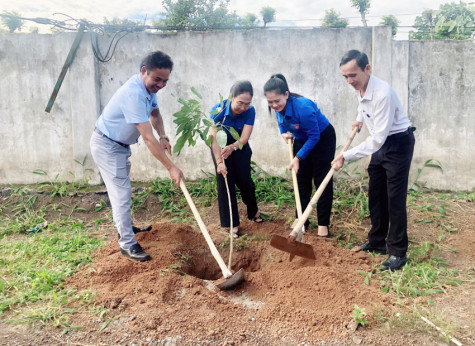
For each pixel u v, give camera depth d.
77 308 2.90
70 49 5.63
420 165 5.85
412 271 3.44
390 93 3.29
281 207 5.25
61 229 4.71
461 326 2.72
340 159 3.55
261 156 5.94
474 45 5.52
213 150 3.86
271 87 3.65
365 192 5.55
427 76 5.65
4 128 5.86
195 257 4.06
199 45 5.75
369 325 2.72
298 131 4.04
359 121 4.04
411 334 2.65
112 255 3.71
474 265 3.72
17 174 5.96
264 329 2.71
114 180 3.52
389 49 5.51
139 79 3.33
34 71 5.75
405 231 3.56
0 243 4.23
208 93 5.85
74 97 5.70
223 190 4.24
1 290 3.12
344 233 4.56
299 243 3.34
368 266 3.55
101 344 2.54
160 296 3.00
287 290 3.14
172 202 5.42
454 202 5.42
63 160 5.93
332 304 2.94
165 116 5.90
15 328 2.69
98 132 3.50
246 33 5.70
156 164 6.00
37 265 3.61
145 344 2.53
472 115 5.66
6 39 5.68
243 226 4.62
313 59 5.69
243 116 3.96
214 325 2.72
